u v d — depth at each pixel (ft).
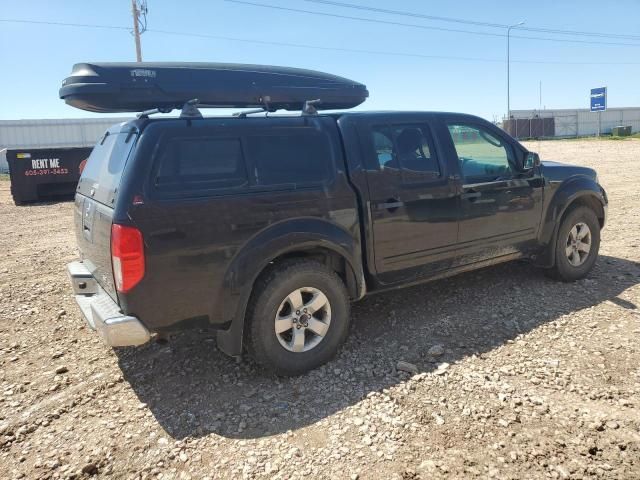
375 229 13.91
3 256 26.96
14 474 9.57
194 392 12.28
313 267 12.68
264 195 12.15
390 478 9.00
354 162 13.64
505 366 12.71
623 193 41.01
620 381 11.76
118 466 9.70
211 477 9.29
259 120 12.66
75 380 13.06
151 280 10.91
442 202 15.11
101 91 12.73
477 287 18.43
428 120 15.33
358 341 14.57
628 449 9.43
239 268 11.73
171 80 13.55
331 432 10.43
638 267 20.07
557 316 15.58
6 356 14.53
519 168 17.22
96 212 12.17
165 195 11.07
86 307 12.55
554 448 9.54
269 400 11.77
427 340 14.43
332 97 16.08
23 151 48.65
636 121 217.15
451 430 10.23
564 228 18.04
